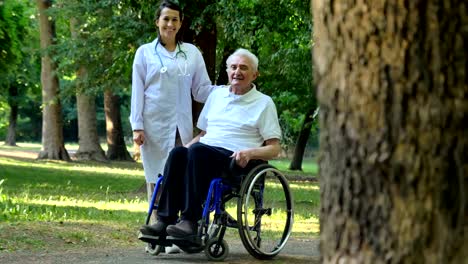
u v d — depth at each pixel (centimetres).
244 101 1180
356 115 429
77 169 4834
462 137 420
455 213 423
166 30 1203
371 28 421
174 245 1175
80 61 3488
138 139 1202
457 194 423
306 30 2698
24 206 2080
